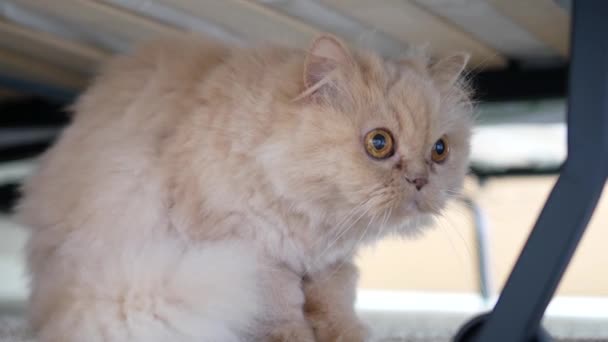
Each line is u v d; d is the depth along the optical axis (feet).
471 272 6.05
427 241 6.13
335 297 2.65
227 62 2.63
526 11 2.86
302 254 2.54
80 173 2.61
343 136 2.45
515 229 5.56
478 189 4.52
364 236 2.57
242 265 2.44
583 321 3.69
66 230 2.59
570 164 2.19
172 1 2.85
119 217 2.54
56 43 3.16
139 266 2.43
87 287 2.43
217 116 2.50
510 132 4.39
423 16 2.92
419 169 2.49
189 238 2.52
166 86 2.64
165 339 2.39
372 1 2.82
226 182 2.46
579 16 2.20
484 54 3.25
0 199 4.37
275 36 3.10
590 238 5.84
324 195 2.46
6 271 5.36
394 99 2.50
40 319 2.56
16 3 2.89
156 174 2.54
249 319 2.43
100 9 2.89
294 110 2.48
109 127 2.64
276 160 2.44
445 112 2.62
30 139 3.95
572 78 2.21
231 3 2.85
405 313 4.32
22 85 3.48
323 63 2.51
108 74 2.78
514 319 2.17
